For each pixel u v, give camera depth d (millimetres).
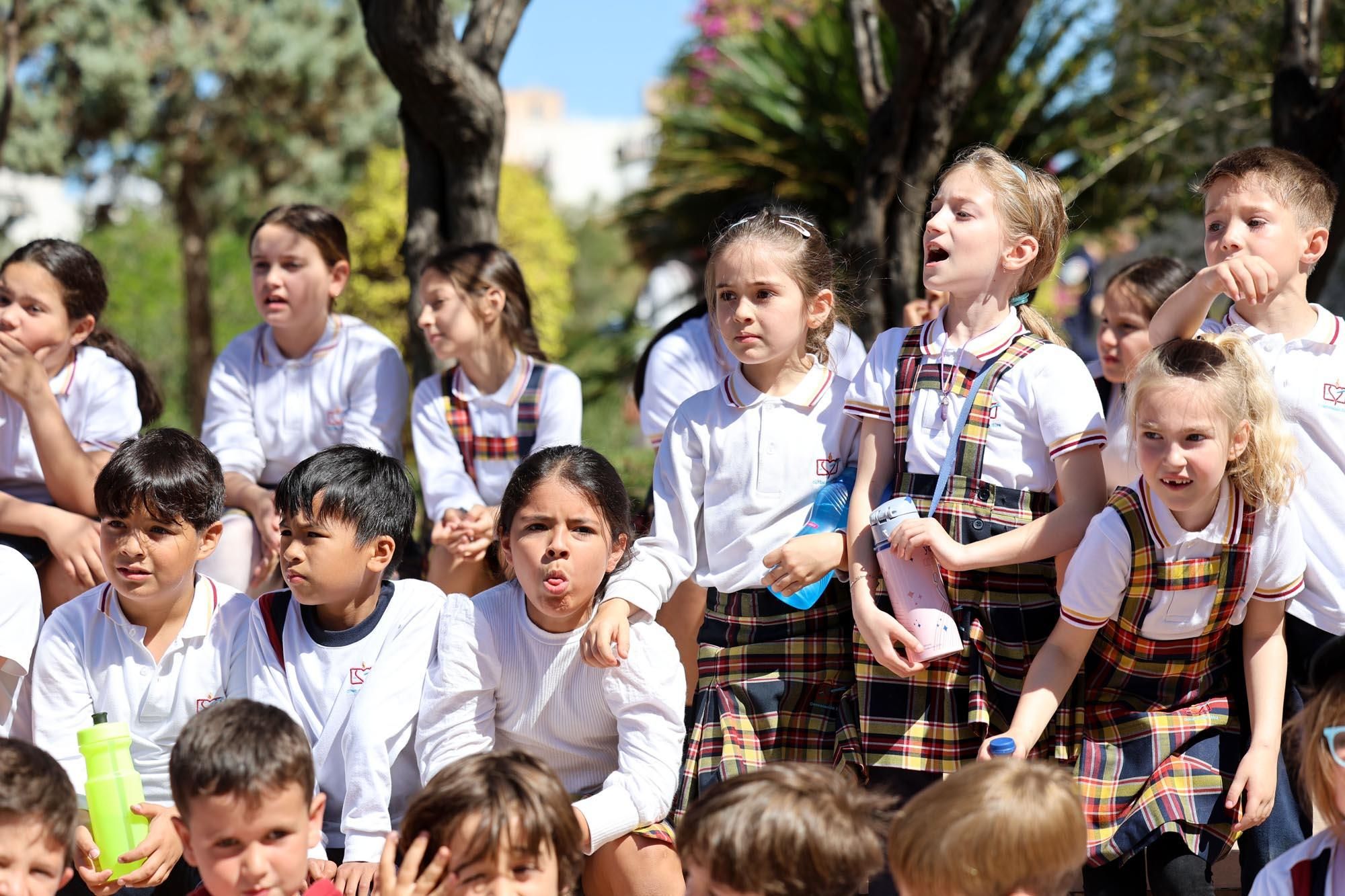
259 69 17625
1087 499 4027
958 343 4258
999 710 4043
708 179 11828
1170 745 3904
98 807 3910
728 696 4391
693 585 4906
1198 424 3729
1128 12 10633
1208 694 4043
